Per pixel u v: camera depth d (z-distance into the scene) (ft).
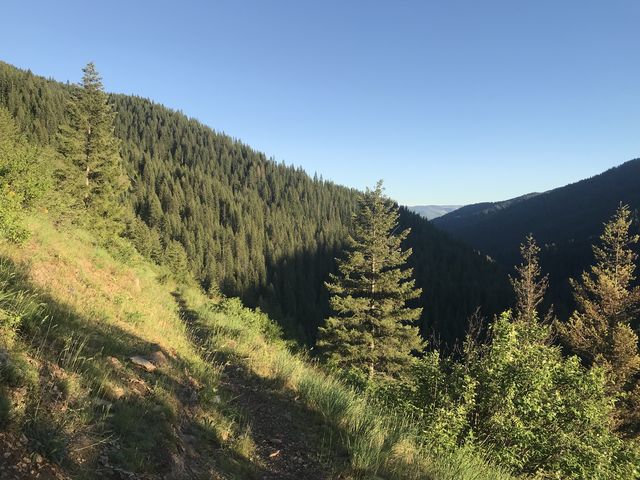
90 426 10.66
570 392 24.67
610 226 86.22
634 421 66.85
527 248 92.43
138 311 27.17
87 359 14.06
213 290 89.51
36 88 393.70
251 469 13.75
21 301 14.48
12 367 10.23
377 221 96.63
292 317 273.75
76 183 74.18
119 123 643.86
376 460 15.60
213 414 16.46
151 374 16.92
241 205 479.82
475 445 21.57
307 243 414.41
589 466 22.49
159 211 357.41
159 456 11.53
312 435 17.53
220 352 26.71
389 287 93.04
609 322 81.10
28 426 9.18
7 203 25.04
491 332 26.53
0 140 45.42
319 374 27.84
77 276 28.22
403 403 24.34
